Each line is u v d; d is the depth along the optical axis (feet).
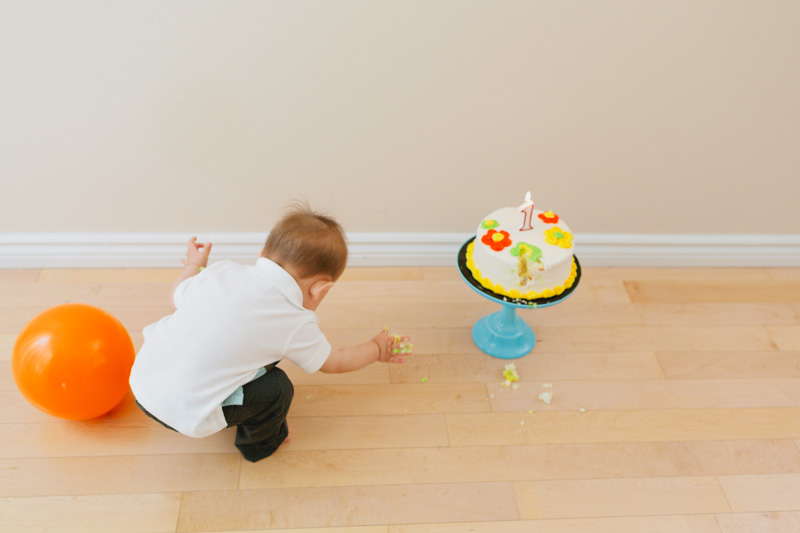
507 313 5.17
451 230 5.93
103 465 4.24
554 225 4.66
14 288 5.58
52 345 3.99
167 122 4.99
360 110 5.04
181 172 5.31
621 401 4.88
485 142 5.31
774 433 4.68
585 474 4.35
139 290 5.67
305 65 4.75
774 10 4.65
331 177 5.45
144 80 4.74
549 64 4.86
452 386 4.94
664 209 5.89
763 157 5.54
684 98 5.11
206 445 4.41
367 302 5.70
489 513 4.10
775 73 4.99
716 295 5.98
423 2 4.49
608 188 5.69
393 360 4.55
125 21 4.43
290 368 5.01
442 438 4.55
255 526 3.96
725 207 5.91
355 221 5.78
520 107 5.10
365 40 4.65
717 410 4.84
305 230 3.77
